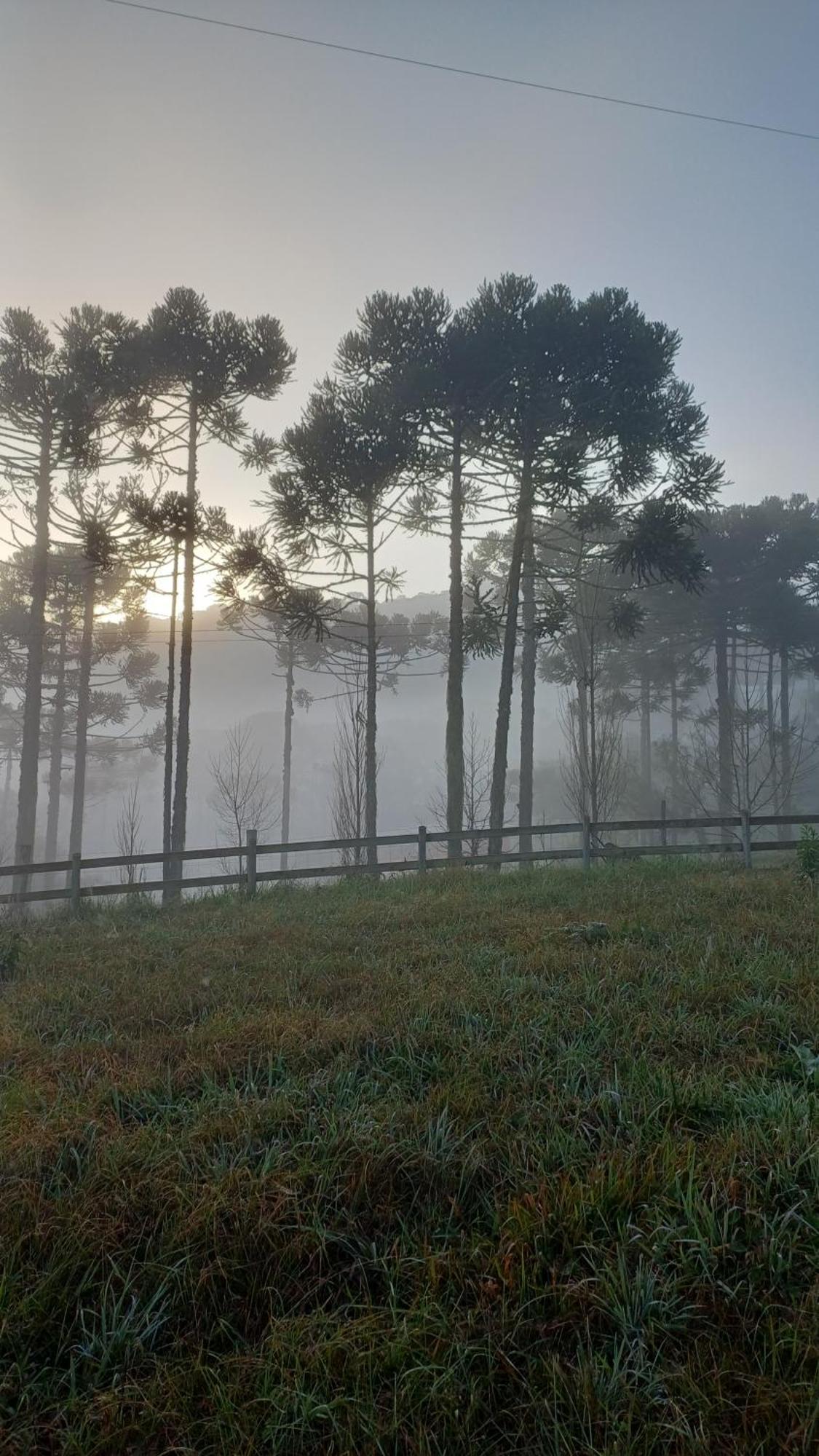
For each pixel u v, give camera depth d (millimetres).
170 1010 5402
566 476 17719
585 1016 4633
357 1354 2264
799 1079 3791
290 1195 2920
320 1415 2115
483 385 17734
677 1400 2084
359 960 6395
